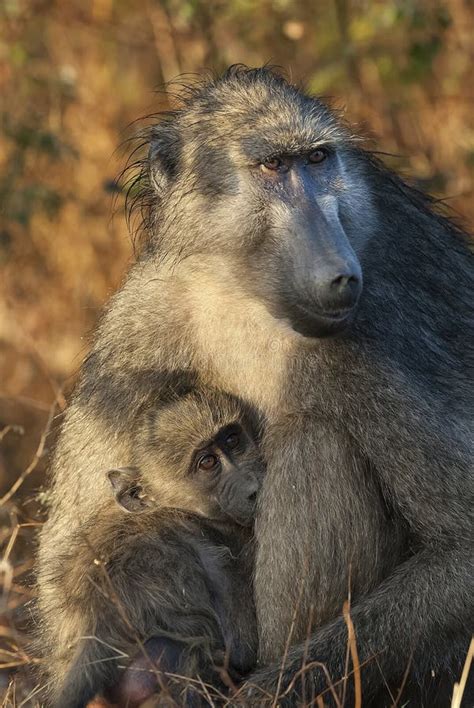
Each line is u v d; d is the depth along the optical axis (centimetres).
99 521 1029
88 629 952
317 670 927
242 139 996
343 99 1870
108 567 975
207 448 1022
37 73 1933
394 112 1886
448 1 1919
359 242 988
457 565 938
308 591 948
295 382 980
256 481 1020
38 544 1141
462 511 941
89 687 926
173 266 1025
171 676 903
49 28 2034
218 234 998
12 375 1761
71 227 1869
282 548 951
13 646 1119
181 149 1041
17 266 1856
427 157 1856
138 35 2061
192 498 1031
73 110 1980
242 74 1062
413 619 934
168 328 1030
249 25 1880
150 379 1038
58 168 1914
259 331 1005
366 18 1764
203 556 994
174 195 1036
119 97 2034
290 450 960
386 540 974
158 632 939
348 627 900
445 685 964
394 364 957
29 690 1088
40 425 1666
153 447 1030
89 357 1067
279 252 970
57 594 1005
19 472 1583
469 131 1875
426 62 1755
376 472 966
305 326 944
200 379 1050
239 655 971
